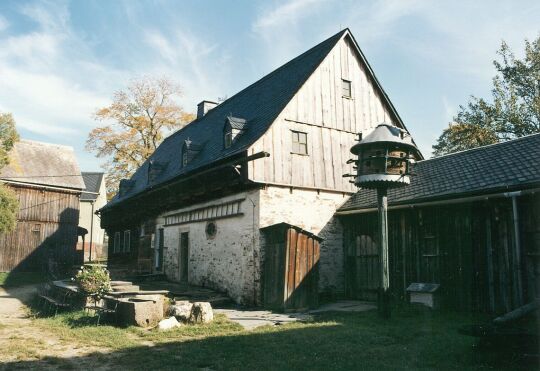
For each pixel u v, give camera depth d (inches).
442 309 466.9
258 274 553.3
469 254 452.8
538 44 1242.6
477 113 1286.9
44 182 1165.1
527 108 1227.2
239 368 251.9
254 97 800.3
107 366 264.4
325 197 637.3
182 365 262.2
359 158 443.2
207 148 762.8
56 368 261.9
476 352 272.8
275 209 582.6
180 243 761.6
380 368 249.0
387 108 754.8
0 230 867.4
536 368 243.6
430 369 246.1
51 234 1170.6
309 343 311.6
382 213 433.4
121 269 927.7
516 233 401.7
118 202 1050.7
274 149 596.7
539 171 410.6
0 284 929.5
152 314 402.9
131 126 1413.6
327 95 676.1
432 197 480.4
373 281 578.9
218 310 523.5
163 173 917.8
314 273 532.4
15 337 357.1
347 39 724.7
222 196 652.7
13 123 885.2
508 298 412.2
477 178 473.4
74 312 473.1
